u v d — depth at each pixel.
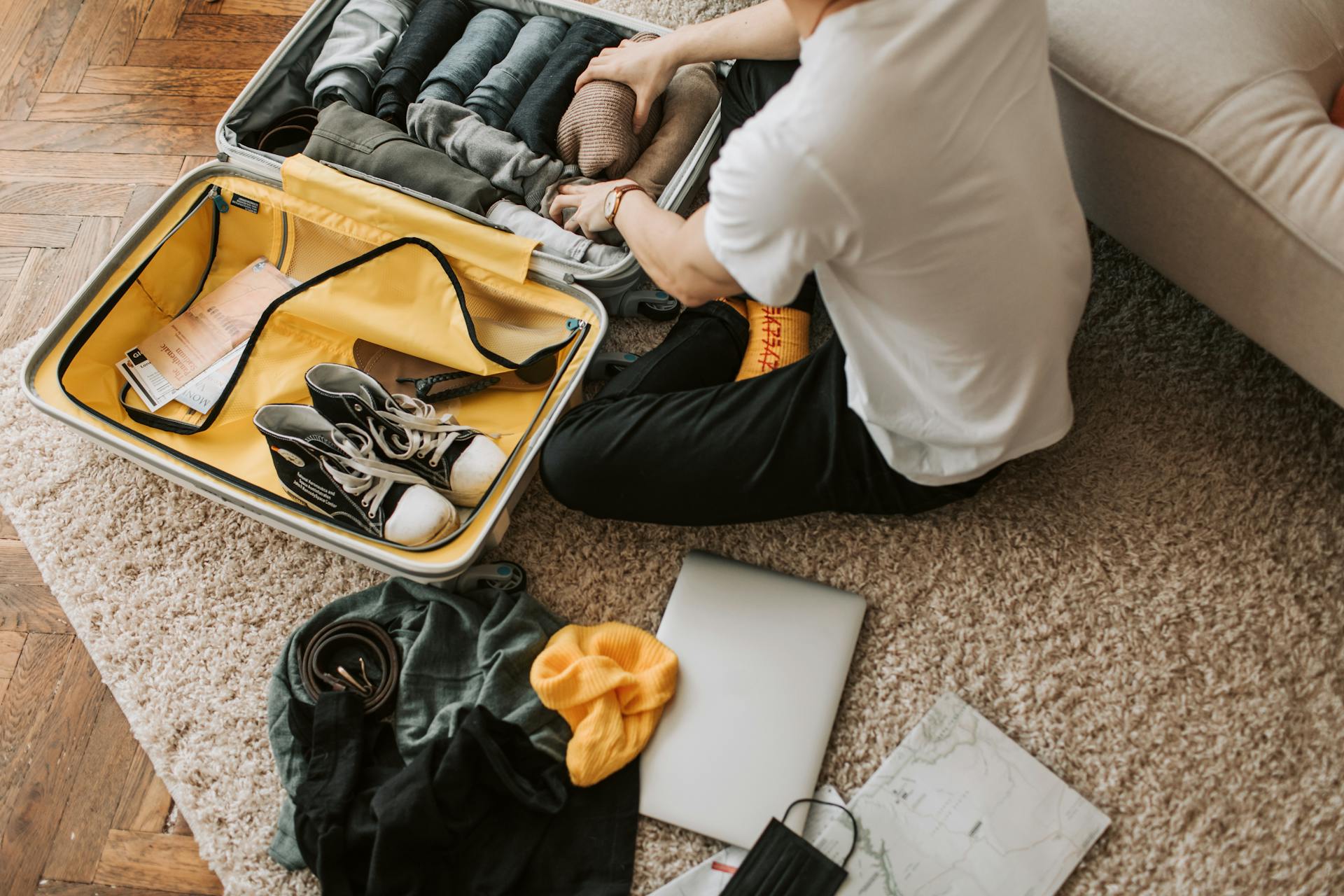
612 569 1.31
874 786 1.15
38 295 1.57
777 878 1.09
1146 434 1.33
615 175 1.38
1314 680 1.18
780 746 1.16
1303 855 1.10
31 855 1.21
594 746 1.13
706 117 1.42
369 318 1.35
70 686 1.30
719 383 1.31
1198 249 1.08
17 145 1.70
